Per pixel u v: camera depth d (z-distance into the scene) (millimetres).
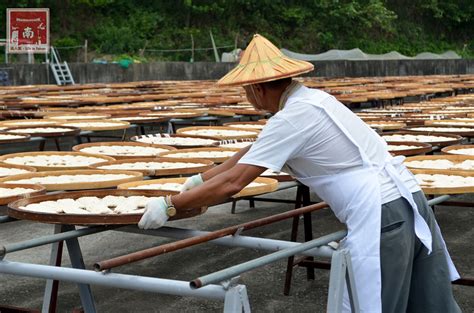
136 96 14266
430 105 12047
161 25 37000
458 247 6188
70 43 33156
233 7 39062
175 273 5441
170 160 5293
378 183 2947
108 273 2518
